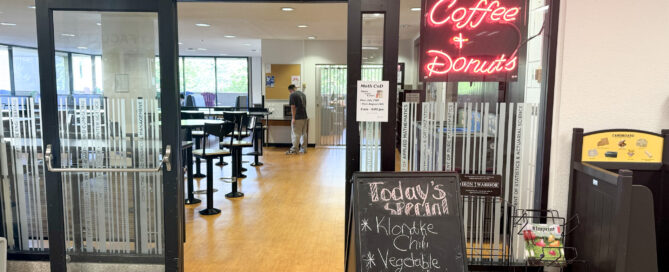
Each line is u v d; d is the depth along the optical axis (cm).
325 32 811
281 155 858
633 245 217
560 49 254
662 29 250
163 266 280
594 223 233
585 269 243
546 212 265
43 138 263
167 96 258
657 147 247
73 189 273
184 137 591
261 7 555
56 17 259
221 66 1449
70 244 279
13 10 549
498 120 262
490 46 257
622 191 206
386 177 228
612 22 250
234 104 1468
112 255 281
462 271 215
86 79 264
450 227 221
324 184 596
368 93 255
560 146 259
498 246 271
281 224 420
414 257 215
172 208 268
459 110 262
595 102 256
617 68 253
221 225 416
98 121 267
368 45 264
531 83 265
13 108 276
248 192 550
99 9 252
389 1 247
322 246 362
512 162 264
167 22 253
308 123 945
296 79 961
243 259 334
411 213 222
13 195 285
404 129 264
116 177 273
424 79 262
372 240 215
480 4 254
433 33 259
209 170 450
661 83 253
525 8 254
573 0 248
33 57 1078
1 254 193
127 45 261
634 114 256
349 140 259
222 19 655
